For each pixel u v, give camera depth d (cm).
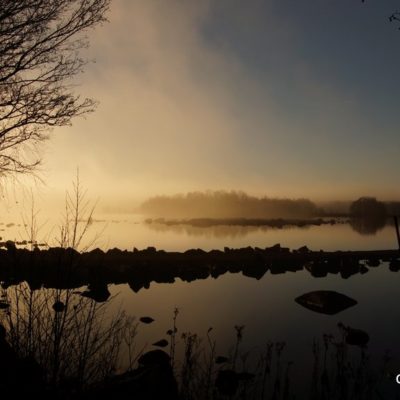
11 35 786
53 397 411
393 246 4119
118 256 2453
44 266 447
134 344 995
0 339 455
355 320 1383
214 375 829
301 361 962
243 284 2086
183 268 2359
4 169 848
